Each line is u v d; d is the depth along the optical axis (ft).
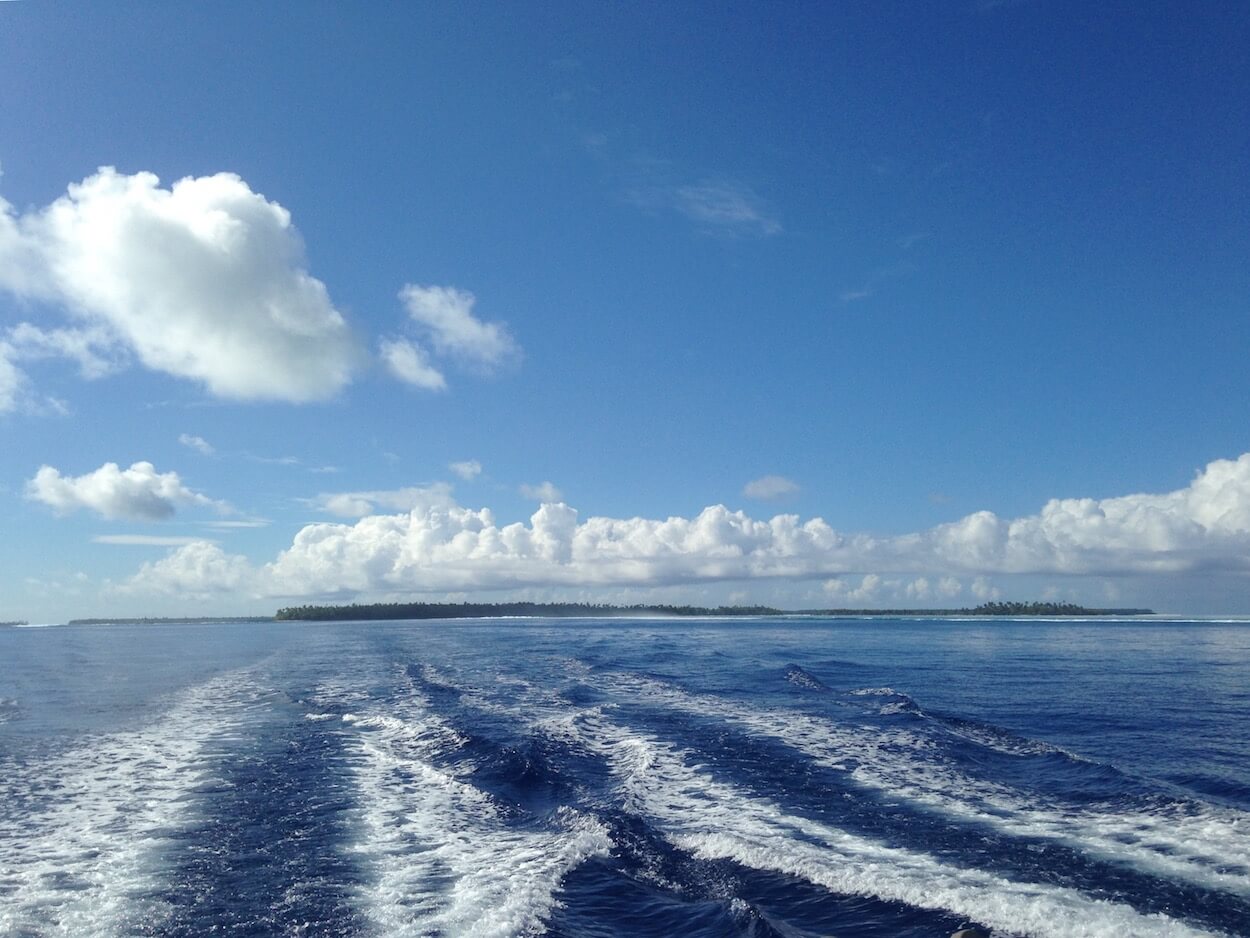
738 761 67.00
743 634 338.75
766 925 33.88
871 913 35.99
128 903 38.42
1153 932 33.14
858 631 372.58
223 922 35.99
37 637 406.21
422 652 216.33
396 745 78.13
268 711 101.60
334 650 233.76
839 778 61.11
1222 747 74.02
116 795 59.57
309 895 39.11
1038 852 43.52
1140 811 51.01
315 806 56.13
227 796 59.06
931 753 69.77
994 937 33.19
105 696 120.47
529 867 42.60
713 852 44.39
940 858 42.75
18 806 56.59
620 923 35.58
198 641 323.78
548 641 277.03
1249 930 33.53
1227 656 197.36
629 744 74.74
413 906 37.52
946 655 201.67
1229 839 45.19
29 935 34.88
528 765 65.67
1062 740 77.66
